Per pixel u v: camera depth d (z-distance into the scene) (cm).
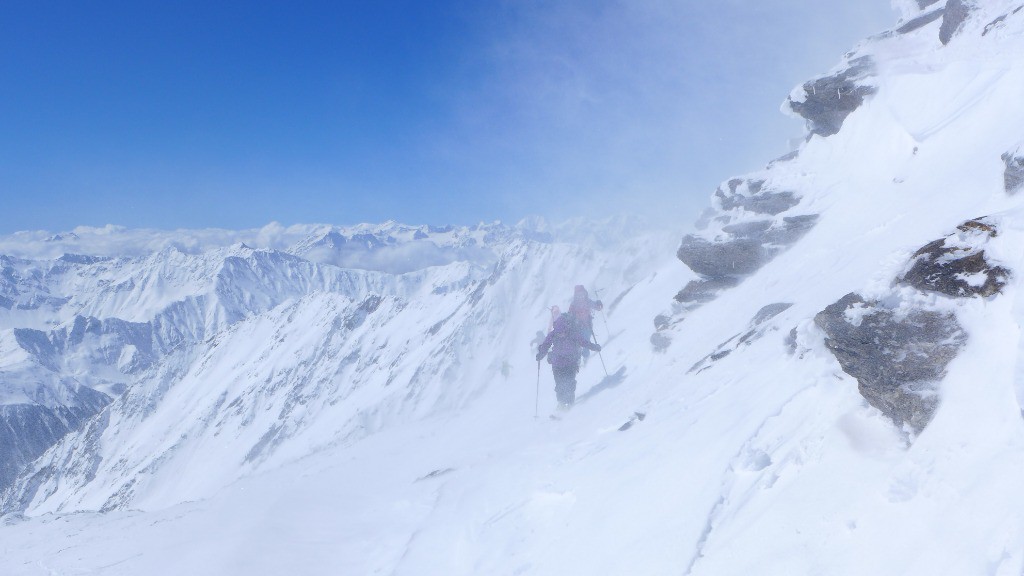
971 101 1120
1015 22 1225
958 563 234
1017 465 250
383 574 638
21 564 917
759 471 405
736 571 328
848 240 1085
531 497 659
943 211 848
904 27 1702
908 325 356
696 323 1274
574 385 1220
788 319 747
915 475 292
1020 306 298
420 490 924
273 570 695
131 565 798
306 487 1085
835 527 305
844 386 422
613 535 469
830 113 1576
